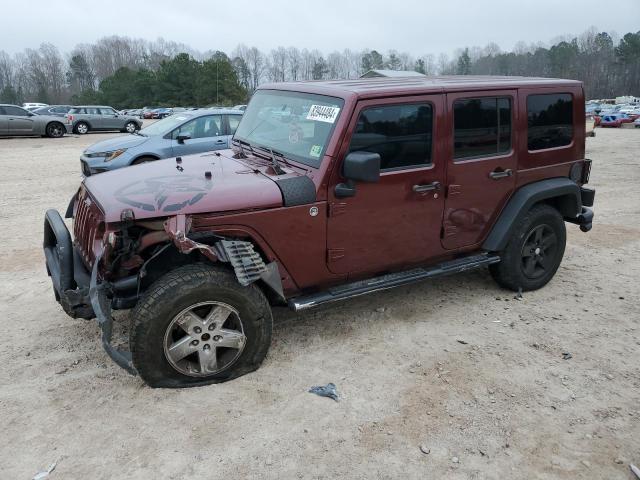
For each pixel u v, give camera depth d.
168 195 3.44
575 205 5.27
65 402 3.46
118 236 3.33
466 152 4.40
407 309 4.86
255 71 109.81
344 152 3.76
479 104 4.39
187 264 3.57
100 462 2.96
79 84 117.88
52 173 12.70
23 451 3.04
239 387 3.63
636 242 7.05
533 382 3.76
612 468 3.00
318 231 3.82
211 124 10.16
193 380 3.60
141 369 3.44
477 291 5.29
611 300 5.15
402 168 4.08
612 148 19.89
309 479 2.87
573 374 3.87
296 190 3.68
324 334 4.37
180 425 3.25
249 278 3.38
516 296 5.18
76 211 4.24
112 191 3.59
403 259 4.33
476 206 4.59
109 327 3.22
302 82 4.53
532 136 4.82
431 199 4.28
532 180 4.91
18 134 23.67
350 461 3.00
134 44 143.25
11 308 4.82
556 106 4.96
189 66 72.06
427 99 4.08
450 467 2.97
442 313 4.80
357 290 4.10
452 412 3.42
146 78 74.75
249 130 4.85
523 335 4.43
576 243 6.98
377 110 3.87
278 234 3.68
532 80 4.86
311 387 3.65
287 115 4.31
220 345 3.59
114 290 3.52
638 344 4.32
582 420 3.38
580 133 5.20
